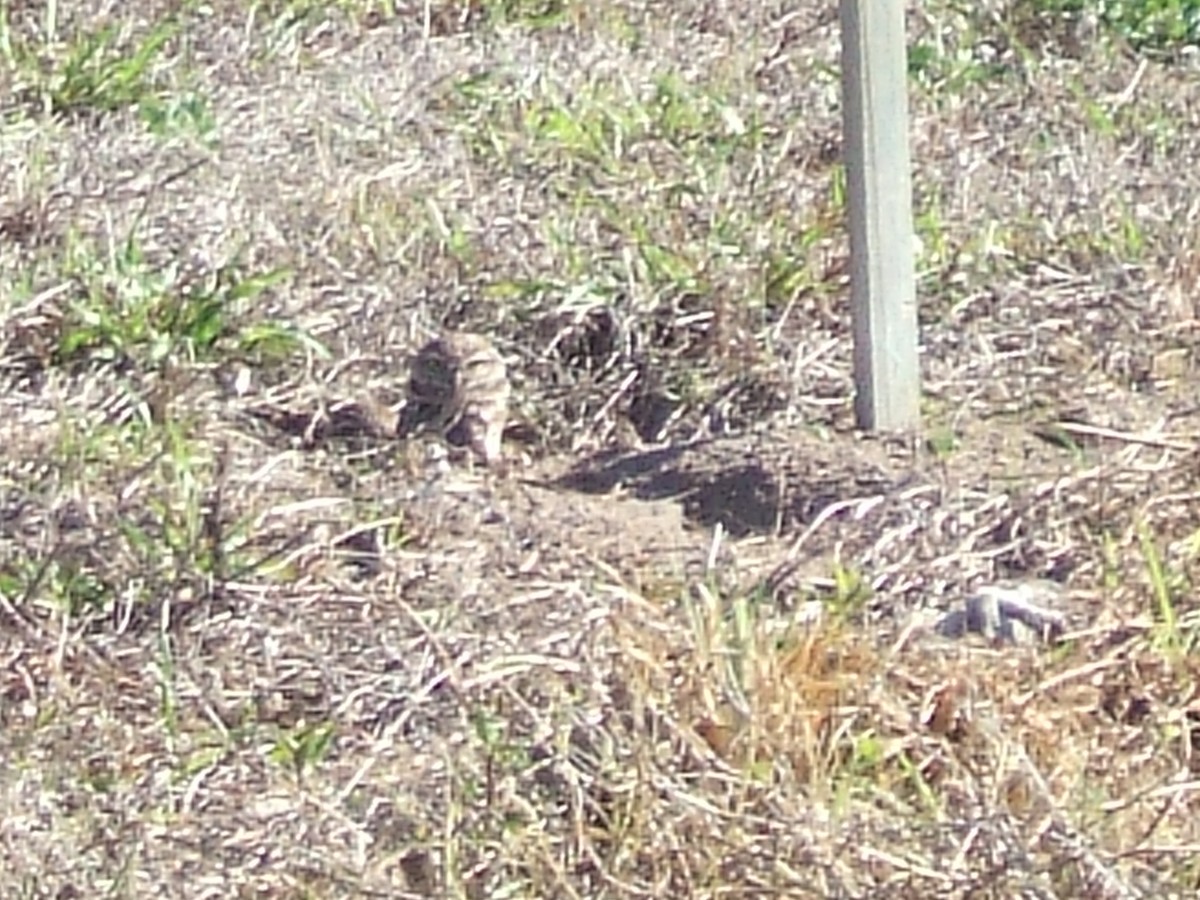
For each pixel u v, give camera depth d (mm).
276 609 8234
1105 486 8977
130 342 10117
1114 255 11172
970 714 7473
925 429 9594
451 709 7605
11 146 12156
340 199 11594
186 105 12836
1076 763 7355
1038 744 7484
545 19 14852
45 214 11273
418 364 9938
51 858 6930
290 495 9062
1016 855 6746
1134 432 9578
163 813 7227
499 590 8336
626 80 13484
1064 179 12102
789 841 6898
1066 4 14906
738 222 11430
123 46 14062
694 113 12938
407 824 7156
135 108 13031
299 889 6895
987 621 8141
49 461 9039
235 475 9148
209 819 7184
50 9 14141
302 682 7883
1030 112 13250
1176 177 12281
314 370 10141
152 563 8367
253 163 12070
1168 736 7582
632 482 9383
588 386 10172
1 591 8250
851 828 6965
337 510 8906
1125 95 13617
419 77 13648
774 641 7758
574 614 8094
